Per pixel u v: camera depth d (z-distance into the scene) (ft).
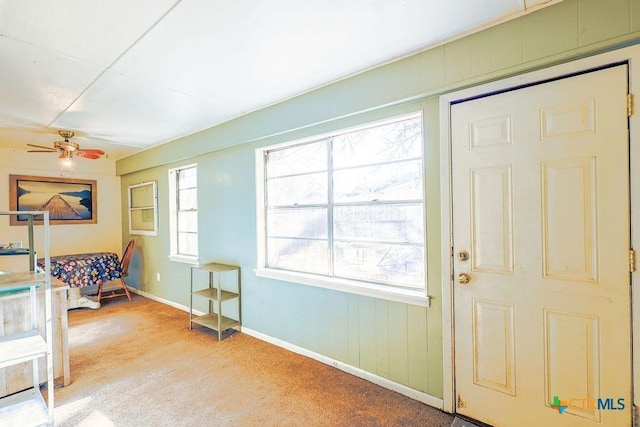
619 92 4.73
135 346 9.82
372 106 7.15
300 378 7.85
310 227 9.28
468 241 6.17
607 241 4.89
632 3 4.50
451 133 6.31
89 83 7.47
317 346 8.79
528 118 5.48
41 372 7.53
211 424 6.20
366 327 7.73
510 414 5.77
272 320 10.00
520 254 5.63
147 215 15.89
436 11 5.15
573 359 5.19
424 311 6.79
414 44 6.18
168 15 4.99
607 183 4.86
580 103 5.03
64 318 7.65
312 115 8.34
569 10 4.94
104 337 10.56
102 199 17.12
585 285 5.07
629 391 4.77
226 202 11.50
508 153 5.69
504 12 5.26
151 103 8.97
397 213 7.49
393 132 7.58
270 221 10.46
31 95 8.09
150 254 15.65
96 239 16.90
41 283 6.13
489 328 5.98
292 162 9.76
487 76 5.68
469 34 5.84
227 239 11.51
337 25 5.44
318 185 9.06
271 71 7.19
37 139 12.65
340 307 8.24
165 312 13.37
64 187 15.81
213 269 10.55
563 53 4.99
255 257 10.50
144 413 6.55
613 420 4.89
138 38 5.64
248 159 10.61
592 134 4.95
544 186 5.37
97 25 5.22
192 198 13.60
